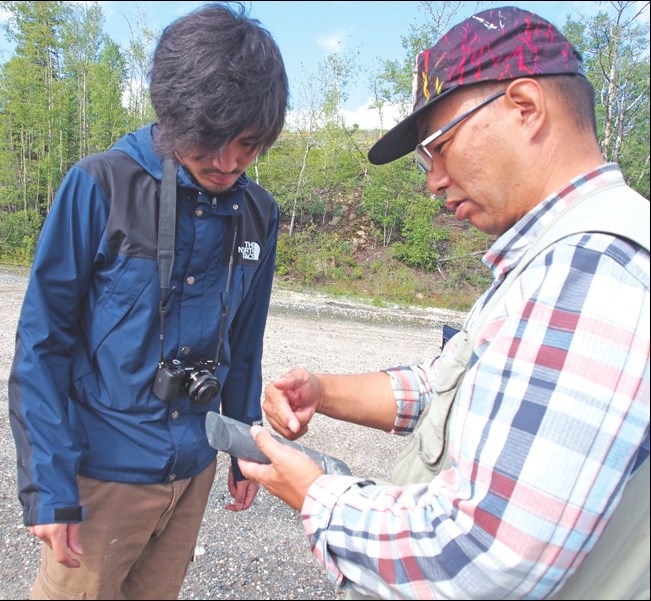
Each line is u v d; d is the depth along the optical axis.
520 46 1.11
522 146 1.13
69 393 1.54
